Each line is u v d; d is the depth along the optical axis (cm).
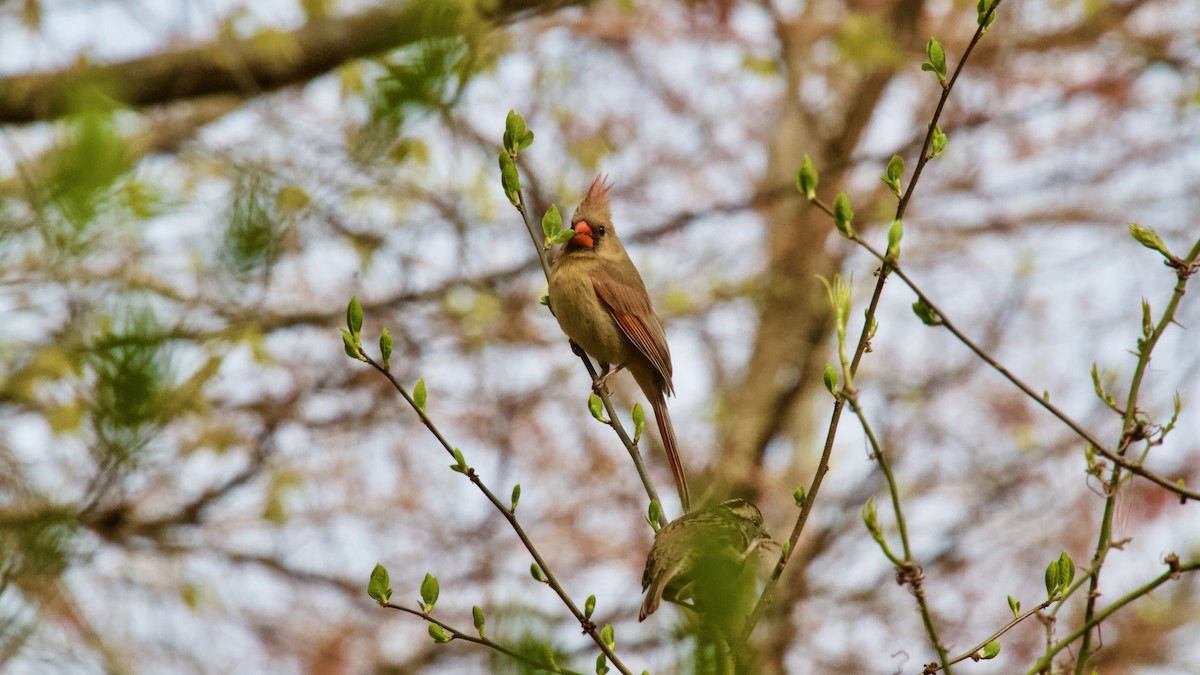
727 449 1608
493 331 1495
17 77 941
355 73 1043
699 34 1562
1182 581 1441
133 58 1171
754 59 1577
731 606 470
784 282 1574
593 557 1527
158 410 439
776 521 1582
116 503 485
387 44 495
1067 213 1698
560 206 1482
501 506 498
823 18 1606
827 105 1709
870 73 1627
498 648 473
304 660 1450
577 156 1511
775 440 1661
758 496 1598
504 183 590
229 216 487
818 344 1658
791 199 1691
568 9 1412
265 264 488
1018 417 1669
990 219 1711
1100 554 463
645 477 582
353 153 506
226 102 1292
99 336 435
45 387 912
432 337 1513
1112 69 1617
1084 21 1595
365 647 1488
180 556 1289
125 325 429
